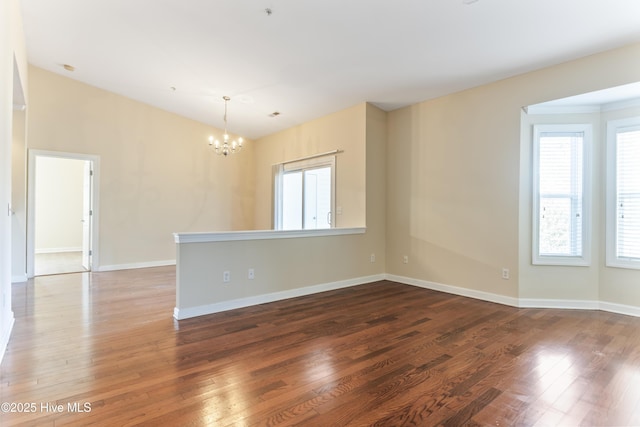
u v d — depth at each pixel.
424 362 2.44
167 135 6.53
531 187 3.91
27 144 5.15
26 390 2.02
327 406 1.89
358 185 5.19
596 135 3.76
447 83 4.25
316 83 4.63
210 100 5.73
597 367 2.36
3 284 2.56
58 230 8.16
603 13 2.75
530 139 3.93
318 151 5.93
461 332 3.04
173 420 1.75
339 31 3.40
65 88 5.46
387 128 5.38
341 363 2.42
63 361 2.41
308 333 3.01
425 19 3.06
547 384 2.13
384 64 3.96
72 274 5.57
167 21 3.63
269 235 4.05
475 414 1.82
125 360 2.44
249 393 2.01
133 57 4.58
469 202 4.34
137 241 6.21
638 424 1.73
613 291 3.66
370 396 1.99
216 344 2.75
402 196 5.16
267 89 5.02
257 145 7.61
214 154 7.12
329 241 4.68
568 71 3.51
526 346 2.73
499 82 4.05
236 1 3.13
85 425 1.69
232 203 7.40
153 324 3.22
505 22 2.98
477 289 4.26
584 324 3.26
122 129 6.02
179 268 3.38
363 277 5.10
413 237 5.01
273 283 4.10
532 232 3.90
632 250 3.55
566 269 3.82
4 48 2.49
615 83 3.22
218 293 3.64
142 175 6.25
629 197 3.56
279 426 1.71
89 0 3.47
